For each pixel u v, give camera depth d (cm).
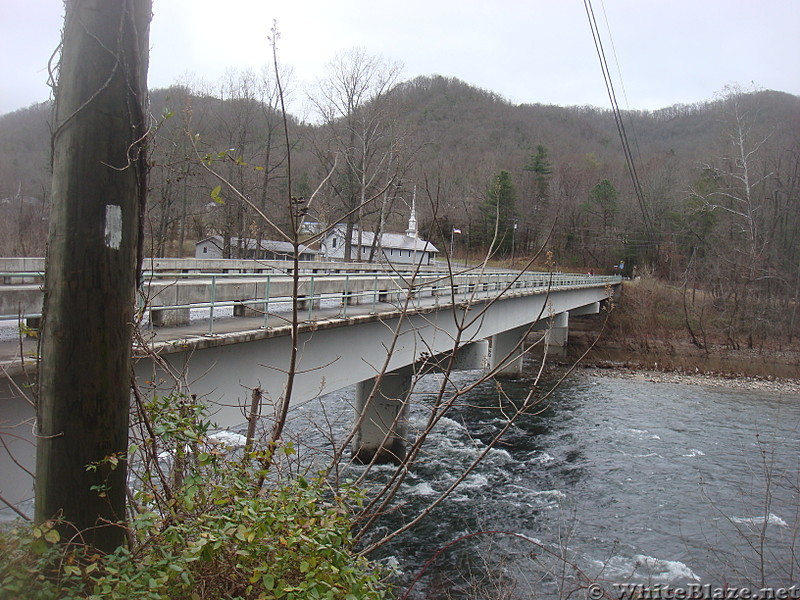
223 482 480
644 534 1493
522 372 4103
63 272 380
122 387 404
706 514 1622
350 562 461
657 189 7525
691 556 1359
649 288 5719
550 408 2978
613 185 7675
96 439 392
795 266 5625
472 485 1820
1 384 628
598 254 7056
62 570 396
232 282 1148
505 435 2397
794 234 5856
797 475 1967
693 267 6419
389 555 1348
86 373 385
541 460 2116
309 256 3928
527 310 3097
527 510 1645
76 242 379
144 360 782
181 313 1012
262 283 1215
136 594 374
